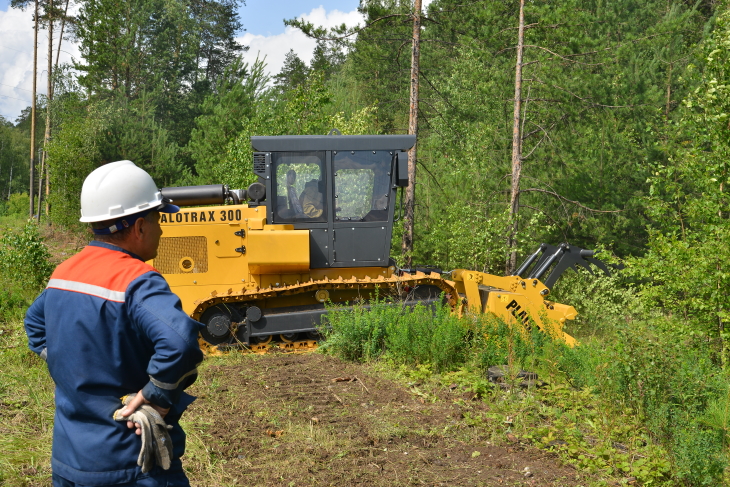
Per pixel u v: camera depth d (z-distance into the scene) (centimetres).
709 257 725
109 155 2639
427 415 551
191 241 831
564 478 425
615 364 527
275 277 835
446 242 1416
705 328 751
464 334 741
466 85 2111
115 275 211
